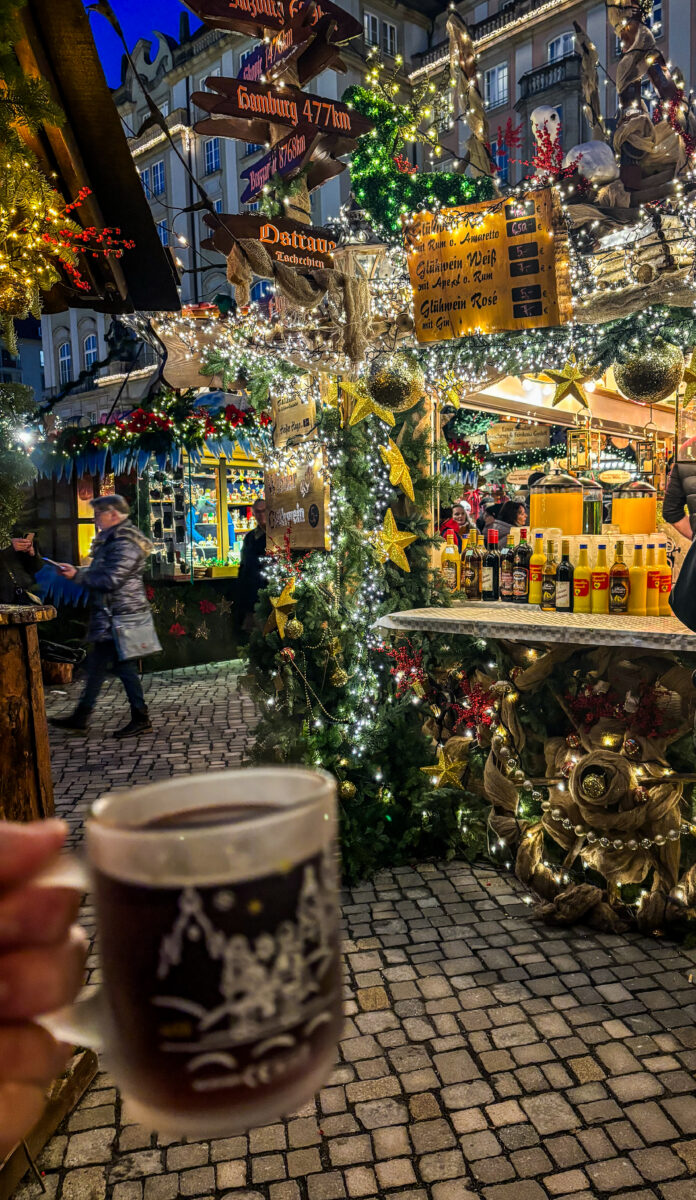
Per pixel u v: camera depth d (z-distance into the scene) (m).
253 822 0.31
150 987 0.31
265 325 3.67
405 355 3.49
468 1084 2.17
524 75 24.23
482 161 3.77
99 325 32.00
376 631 3.85
